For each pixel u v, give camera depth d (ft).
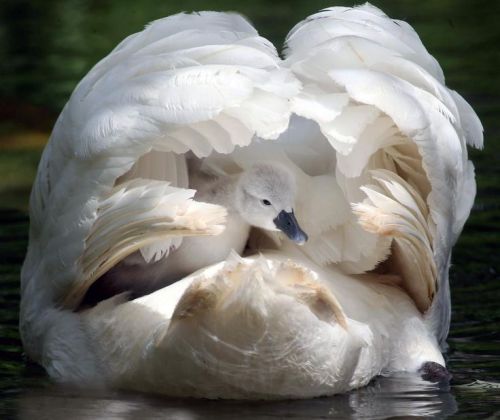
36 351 37.81
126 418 31.86
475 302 43.47
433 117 33.65
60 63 81.15
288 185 36.42
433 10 96.02
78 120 34.12
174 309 31.50
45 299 36.86
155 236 32.81
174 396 33.45
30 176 60.75
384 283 37.04
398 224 33.32
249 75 31.04
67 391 34.73
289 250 37.06
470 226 51.80
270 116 30.78
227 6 95.81
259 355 31.53
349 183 34.55
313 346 31.76
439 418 31.99
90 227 33.60
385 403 33.30
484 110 69.00
